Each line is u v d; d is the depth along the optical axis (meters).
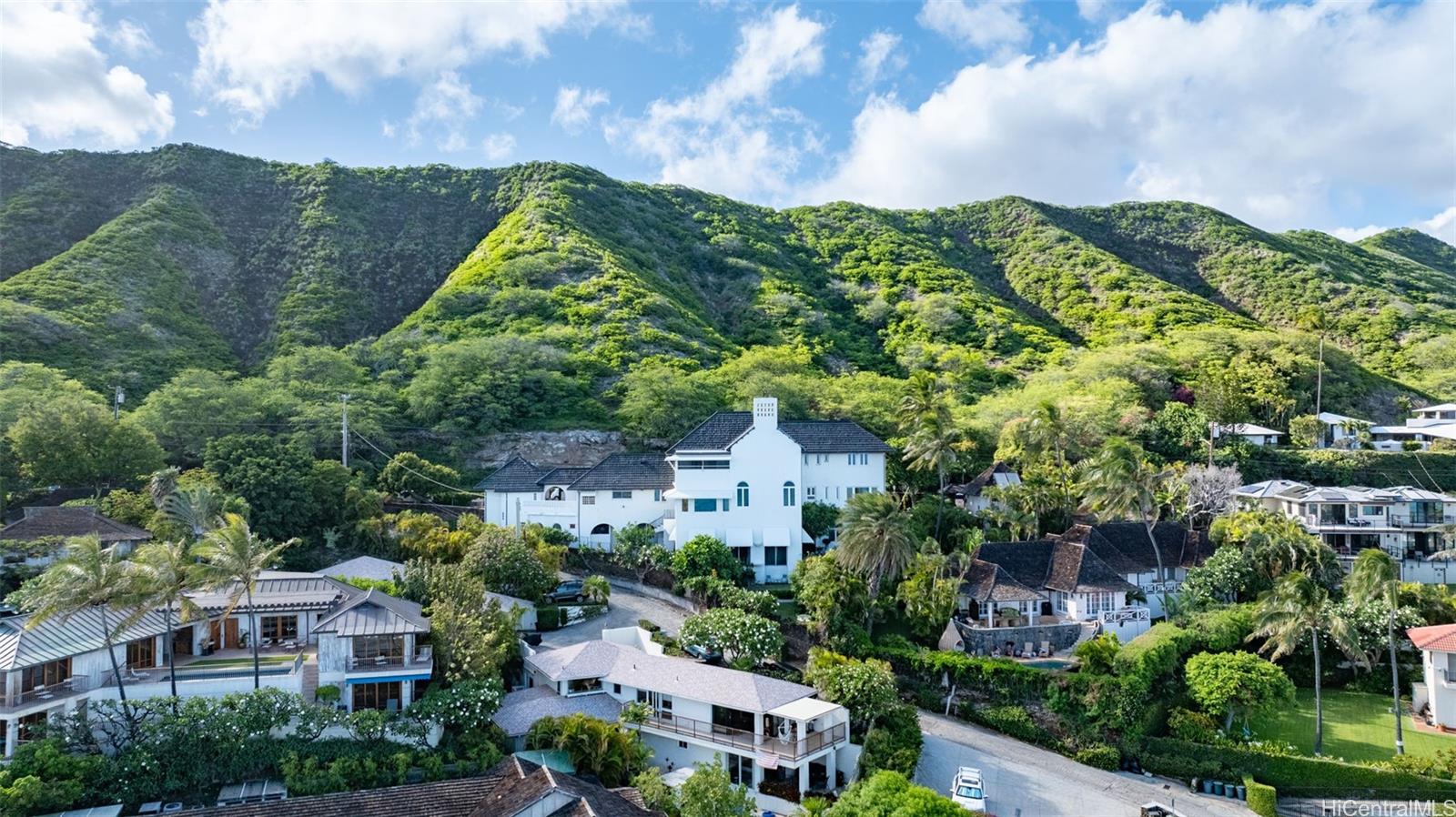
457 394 125.31
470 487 111.75
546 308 162.88
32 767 44.75
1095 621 73.12
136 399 122.69
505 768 48.34
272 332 176.62
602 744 50.97
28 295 148.12
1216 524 86.00
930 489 106.81
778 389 127.12
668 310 166.12
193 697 49.69
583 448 121.75
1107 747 60.09
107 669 52.53
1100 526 86.56
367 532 83.44
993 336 176.75
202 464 104.31
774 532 86.88
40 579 50.06
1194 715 61.72
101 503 78.81
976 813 49.28
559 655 61.94
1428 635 66.50
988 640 69.62
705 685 57.50
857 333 187.62
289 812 44.16
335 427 110.69
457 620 58.56
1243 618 72.25
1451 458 119.94
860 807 42.72
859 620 70.94
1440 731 63.84
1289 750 59.72
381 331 185.38
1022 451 109.25
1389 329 186.38
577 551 89.75
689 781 44.22
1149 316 189.62
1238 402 129.50
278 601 60.62
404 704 53.75
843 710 57.00
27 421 81.94
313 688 53.69
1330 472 118.38
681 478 86.94
